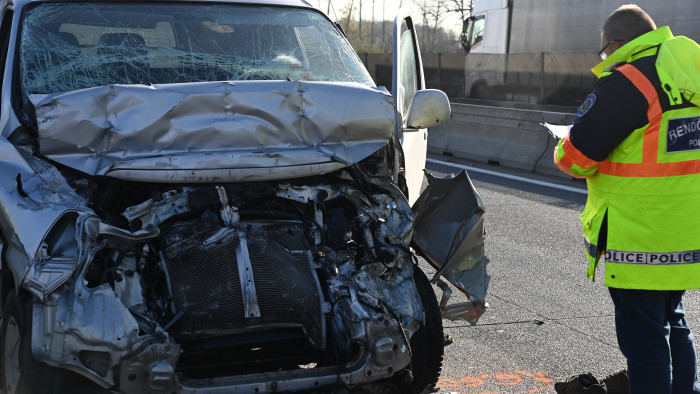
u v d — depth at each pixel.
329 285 3.79
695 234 3.58
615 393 4.25
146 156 3.87
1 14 5.16
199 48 4.68
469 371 4.94
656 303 3.68
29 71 4.37
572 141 3.66
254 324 3.58
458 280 4.25
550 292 6.67
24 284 3.33
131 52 4.55
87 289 3.32
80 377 3.43
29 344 3.38
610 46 3.85
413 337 4.08
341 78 4.75
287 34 4.95
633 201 3.62
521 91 24.11
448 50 60.50
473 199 4.20
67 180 3.83
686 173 3.56
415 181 5.74
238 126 3.96
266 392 3.42
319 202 4.07
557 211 10.30
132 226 3.70
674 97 3.54
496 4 25.36
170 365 3.28
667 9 18.62
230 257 3.71
